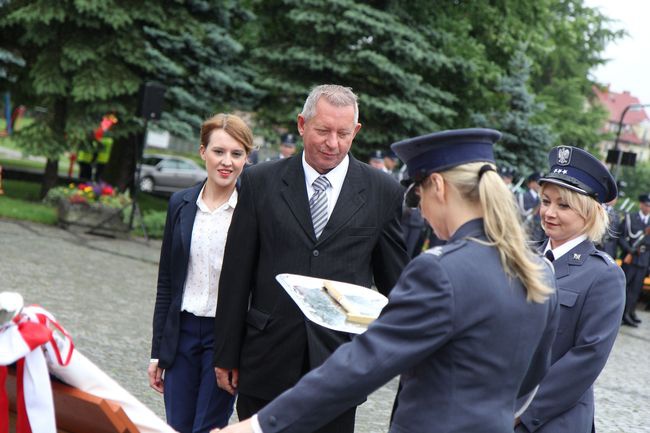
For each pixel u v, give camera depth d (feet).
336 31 51.60
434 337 6.44
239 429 6.79
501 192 6.82
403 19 54.29
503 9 65.98
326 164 10.60
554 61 106.52
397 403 7.73
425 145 6.99
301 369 10.56
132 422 7.03
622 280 9.89
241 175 11.17
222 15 55.01
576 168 10.09
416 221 43.06
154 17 51.16
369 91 54.39
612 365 29.19
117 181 61.21
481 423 6.50
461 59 55.88
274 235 10.65
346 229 10.62
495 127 61.57
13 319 6.98
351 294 9.59
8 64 54.95
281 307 10.56
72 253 36.73
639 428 21.21
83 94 50.26
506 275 6.70
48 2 49.49
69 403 7.18
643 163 132.98
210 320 12.01
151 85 45.70
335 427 10.34
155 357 12.35
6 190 58.65
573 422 9.56
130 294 29.40
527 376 7.41
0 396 7.33
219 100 54.19
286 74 54.13
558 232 10.15
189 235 11.98
